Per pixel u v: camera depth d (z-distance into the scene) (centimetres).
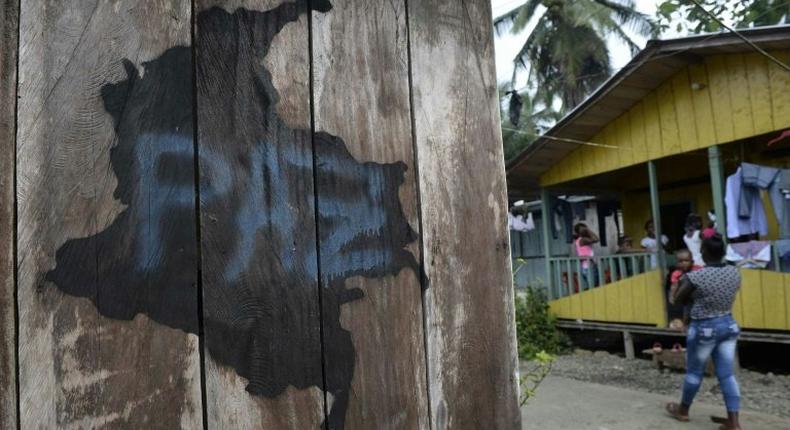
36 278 82
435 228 124
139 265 90
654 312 762
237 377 97
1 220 81
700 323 439
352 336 110
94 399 85
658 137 755
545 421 484
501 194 137
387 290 116
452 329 124
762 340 637
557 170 904
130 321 89
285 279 103
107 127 89
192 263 94
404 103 122
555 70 1825
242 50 103
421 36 127
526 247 1689
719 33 608
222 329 96
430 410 119
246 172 101
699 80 702
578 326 862
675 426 463
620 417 491
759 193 649
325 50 113
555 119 1914
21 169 83
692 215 746
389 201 118
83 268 86
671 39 652
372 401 111
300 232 106
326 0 114
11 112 83
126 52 92
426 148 125
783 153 745
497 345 131
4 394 79
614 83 714
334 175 111
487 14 140
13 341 80
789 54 614
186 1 98
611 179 967
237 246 99
